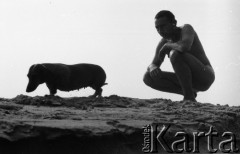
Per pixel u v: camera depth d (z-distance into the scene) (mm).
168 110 8234
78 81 8828
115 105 8492
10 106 7293
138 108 8375
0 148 5336
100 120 6613
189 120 7477
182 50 9547
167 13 9969
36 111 7102
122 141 6195
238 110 8711
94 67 9055
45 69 8461
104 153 5906
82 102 8438
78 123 6203
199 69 9805
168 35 10016
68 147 5711
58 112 7070
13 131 5504
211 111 8250
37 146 5559
